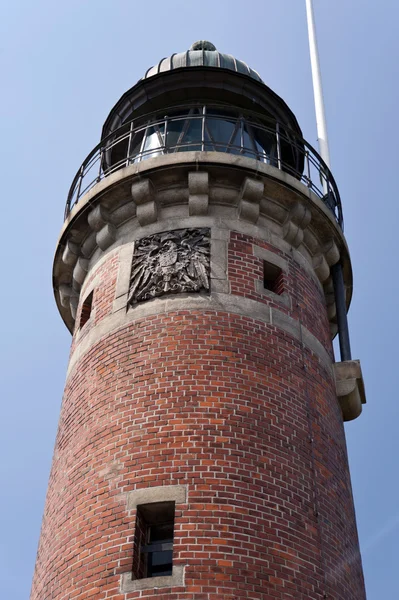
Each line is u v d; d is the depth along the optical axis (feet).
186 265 45.93
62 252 54.13
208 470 37.73
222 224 48.39
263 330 44.39
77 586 36.37
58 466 43.75
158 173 49.08
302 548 37.40
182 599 33.76
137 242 48.70
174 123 56.54
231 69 59.06
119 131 59.82
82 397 44.24
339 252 54.29
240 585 34.47
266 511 37.37
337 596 37.73
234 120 54.80
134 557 35.86
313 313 49.11
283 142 59.00
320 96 69.56
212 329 43.16
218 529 35.91
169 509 37.17
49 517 42.32
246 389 41.27
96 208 50.78
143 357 42.70
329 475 42.19
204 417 39.63
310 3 77.15
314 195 51.49
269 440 40.01
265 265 48.11
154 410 40.24
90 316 48.34
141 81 58.44
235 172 49.08
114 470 38.93
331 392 47.29
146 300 45.32
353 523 43.60
